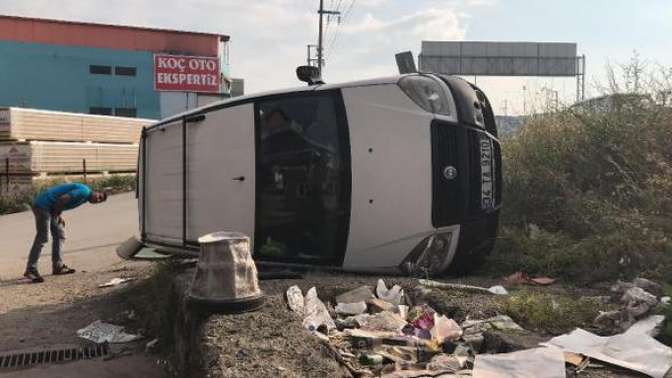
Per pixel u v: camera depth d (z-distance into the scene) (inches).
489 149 233.0
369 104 219.9
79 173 866.1
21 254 444.8
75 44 1668.3
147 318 234.4
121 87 1708.9
